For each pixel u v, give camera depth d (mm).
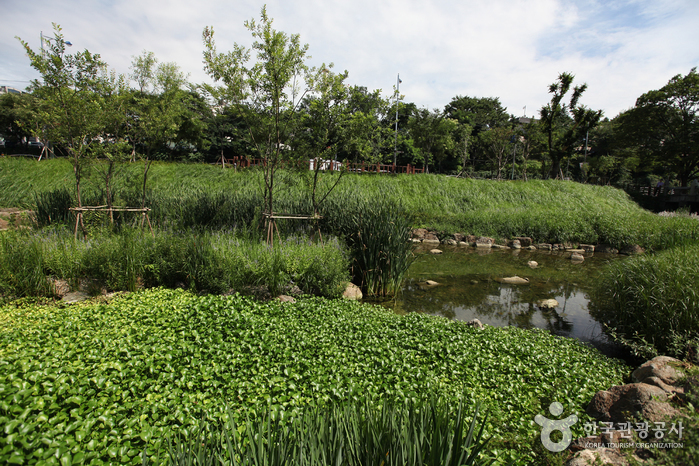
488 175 44969
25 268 6168
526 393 3787
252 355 4082
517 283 10039
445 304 8039
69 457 2166
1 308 5461
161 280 7070
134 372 3332
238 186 18906
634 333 5570
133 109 9500
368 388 3459
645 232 15617
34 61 7652
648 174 46188
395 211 9562
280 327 4906
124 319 4828
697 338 4781
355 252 8844
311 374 3713
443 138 32875
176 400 3043
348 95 8312
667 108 30469
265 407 2902
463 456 1996
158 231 8797
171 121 9859
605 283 7551
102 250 6902
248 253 7277
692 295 5227
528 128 35094
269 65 7547
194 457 2037
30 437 2207
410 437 2037
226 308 5418
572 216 18438
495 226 17938
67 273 6590
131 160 9789
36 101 8609
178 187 18125
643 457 2266
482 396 3602
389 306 7758
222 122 31750
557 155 32812
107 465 2270
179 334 4426
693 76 28578
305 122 8547
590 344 5902
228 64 7797
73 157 8719
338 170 23031
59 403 2707
